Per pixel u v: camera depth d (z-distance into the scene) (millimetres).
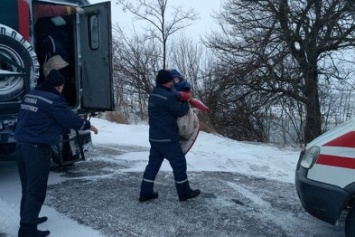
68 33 7305
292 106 13883
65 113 4211
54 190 6094
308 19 13961
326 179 3965
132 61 19516
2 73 5375
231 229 4781
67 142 6934
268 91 14539
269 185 6574
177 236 4562
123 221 4949
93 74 7156
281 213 5316
